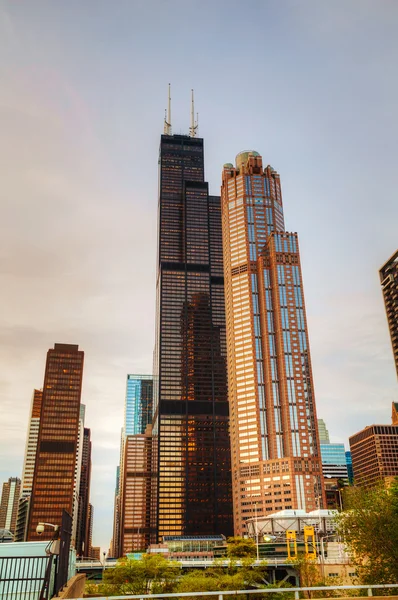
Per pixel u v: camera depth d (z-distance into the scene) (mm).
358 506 43938
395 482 46156
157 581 83812
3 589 22000
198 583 75375
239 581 75438
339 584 55969
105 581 84875
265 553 141875
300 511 173250
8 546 26375
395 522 41312
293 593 55125
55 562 22469
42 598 19953
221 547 178375
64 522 23141
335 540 124250
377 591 38969
